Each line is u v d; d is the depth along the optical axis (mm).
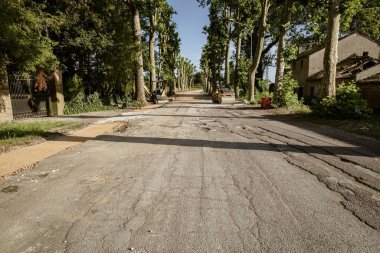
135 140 8273
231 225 3182
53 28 15828
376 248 2742
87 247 2770
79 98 19203
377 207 3639
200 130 10203
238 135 9102
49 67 14234
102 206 3695
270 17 32312
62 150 6977
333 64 14781
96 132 9766
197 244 2811
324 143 7730
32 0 14625
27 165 5578
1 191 4242
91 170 5305
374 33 36625
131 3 23656
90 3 19531
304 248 2740
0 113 12727
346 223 3221
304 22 26766
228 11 38781
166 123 12227
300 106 19328
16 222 3273
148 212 3512
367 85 20188
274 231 3051
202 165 5609
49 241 2879
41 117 15492
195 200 3877
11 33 9312
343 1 14594
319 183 4535
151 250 2715
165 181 4668
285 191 4195
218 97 28562
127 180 4730
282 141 8047
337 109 13336
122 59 22234
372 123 11695
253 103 25844
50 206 3703
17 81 14562
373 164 5598
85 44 18609
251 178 4801
